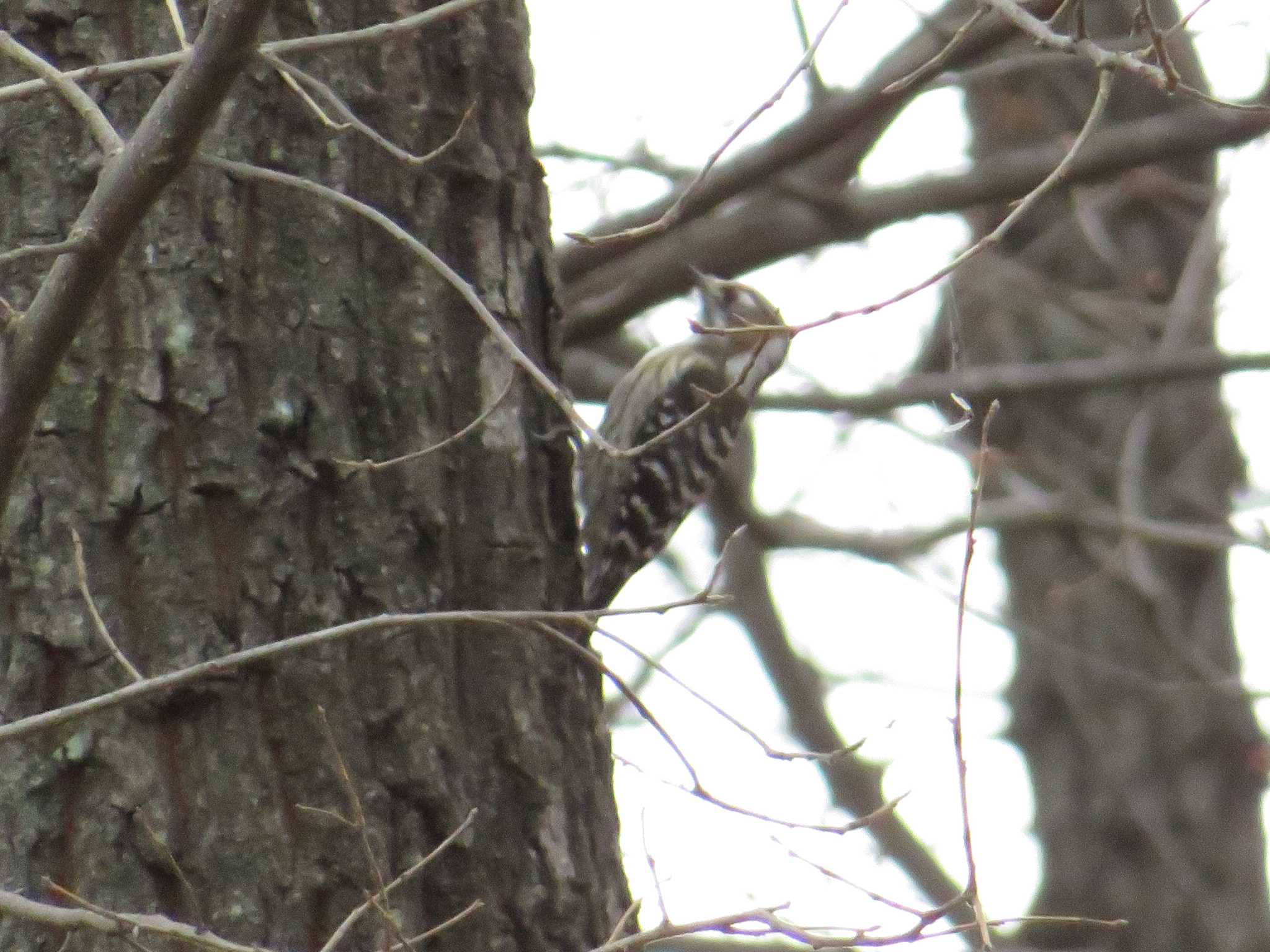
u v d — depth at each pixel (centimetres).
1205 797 2016
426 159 651
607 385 1753
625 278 1650
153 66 595
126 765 677
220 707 689
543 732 761
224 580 700
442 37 806
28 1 741
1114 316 1841
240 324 724
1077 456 2050
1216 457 2058
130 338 713
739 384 616
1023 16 635
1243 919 1977
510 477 780
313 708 701
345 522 727
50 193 729
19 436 595
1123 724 2047
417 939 612
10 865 667
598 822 781
